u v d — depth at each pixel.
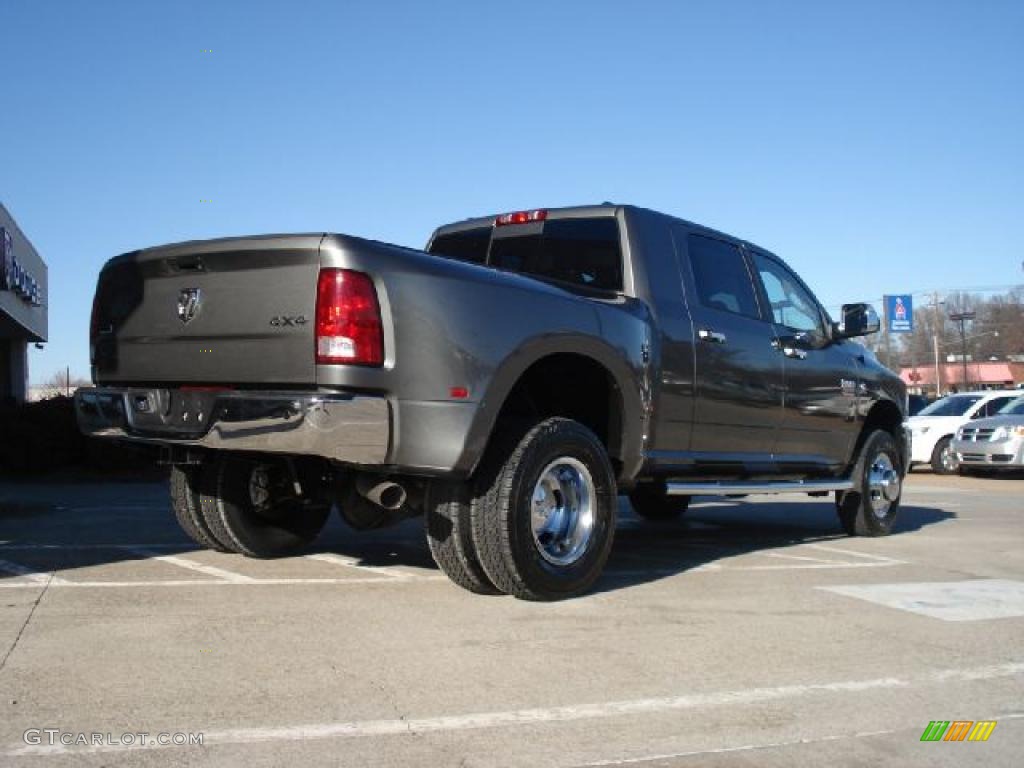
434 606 4.86
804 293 7.66
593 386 5.66
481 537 4.81
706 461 6.26
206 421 4.64
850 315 7.72
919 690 3.83
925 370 84.75
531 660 4.00
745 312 6.75
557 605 4.99
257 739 3.08
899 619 4.97
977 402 20.09
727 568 6.33
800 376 7.10
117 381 5.34
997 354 84.56
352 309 4.31
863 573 6.29
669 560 6.68
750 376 6.57
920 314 85.75
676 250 6.26
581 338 5.18
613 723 3.34
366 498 5.14
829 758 3.13
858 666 4.11
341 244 4.35
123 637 4.14
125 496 10.80
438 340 4.51
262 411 4.39
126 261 5.20
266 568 5.81
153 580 5.35
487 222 6.75
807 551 7.27
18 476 13.23
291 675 3.70
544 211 6.43
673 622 4.72
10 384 32.88
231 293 4.66
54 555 6.14
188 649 3.99
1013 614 5.17
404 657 3.98
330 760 2.94
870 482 8.16
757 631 4.61
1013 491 14.76
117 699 3.39
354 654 4.00
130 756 2.91
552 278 6.10
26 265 27.19
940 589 5.80
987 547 7.76
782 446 7.06
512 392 5.34
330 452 4.25
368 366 4.32
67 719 3.19
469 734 3.19
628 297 5.83
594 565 5.20
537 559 4.89
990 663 4.23
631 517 9.84
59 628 4.26
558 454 4.99
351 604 4.86
